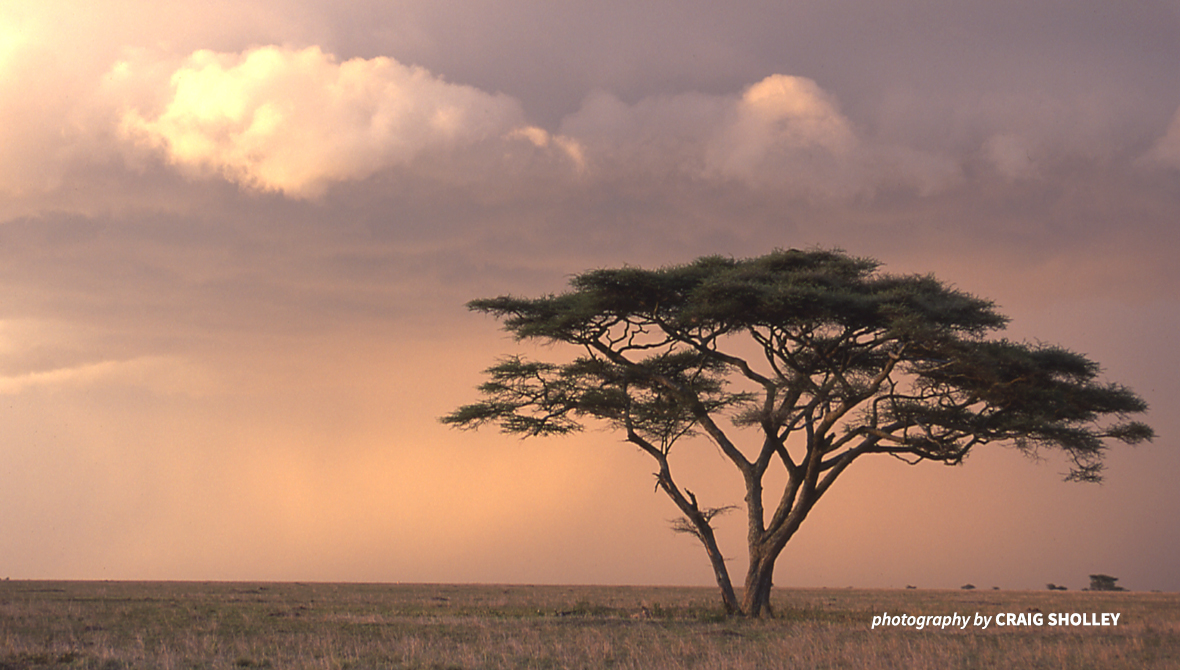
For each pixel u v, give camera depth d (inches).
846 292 1294.3
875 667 773.3
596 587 3484.3
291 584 3061.0
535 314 1519.4
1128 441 1368.1
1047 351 1336.1
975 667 797.2
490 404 1558.8
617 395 1515.7
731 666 770.2
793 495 1411.2
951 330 1286.9
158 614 1240.2
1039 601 2581.2
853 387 1334.9
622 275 1373.0
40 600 1551.4
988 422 1334.9
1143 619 1594.5
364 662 774.5
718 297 1310.3
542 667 762.8
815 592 3528.5
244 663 758.5
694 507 1459.2
